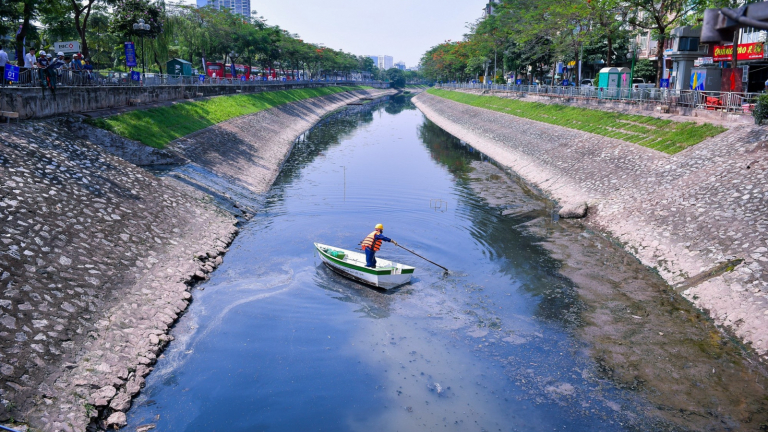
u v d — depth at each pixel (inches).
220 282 647.1
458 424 404.2
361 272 644.7
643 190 885.2
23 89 772.6
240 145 1402.6
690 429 390.9
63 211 593.9
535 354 497.7
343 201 1039.0
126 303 524.1
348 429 396.8
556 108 1761.8
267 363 482.6
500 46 2866.6
